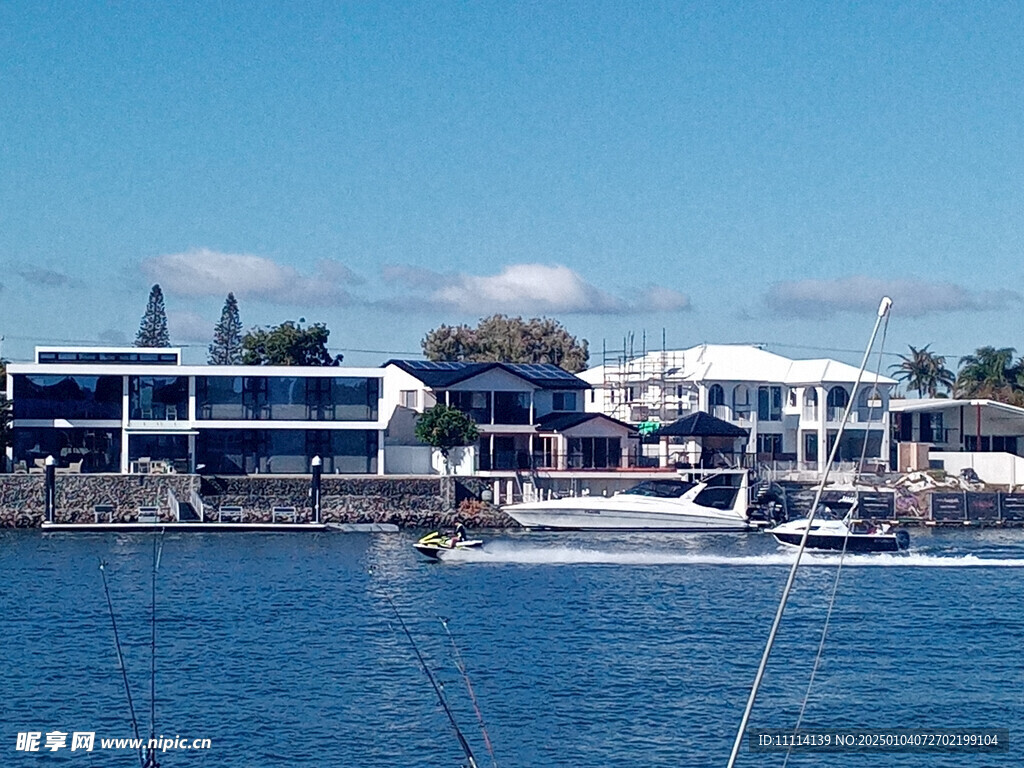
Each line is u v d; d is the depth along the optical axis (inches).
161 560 2679.6
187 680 1592.0
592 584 2416.3
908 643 1886.1
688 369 4439.0
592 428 3841.0
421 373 3991.1
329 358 5315.0
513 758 1321.4
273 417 3614.7
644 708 1503.4
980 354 6210.6
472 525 3518.7
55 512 3334.2
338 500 3484.3
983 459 4323.3
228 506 3420.3
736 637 1914.4
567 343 6082.7
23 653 1720.0
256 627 1920.5
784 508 3599.9
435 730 1403.8
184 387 3585.1
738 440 4192.9
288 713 1455.5
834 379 4301.2
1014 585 2475.4
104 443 3550.7
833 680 1647.4
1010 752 1363.2
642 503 3390.7
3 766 1273.4
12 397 3494.1
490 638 1875.0
